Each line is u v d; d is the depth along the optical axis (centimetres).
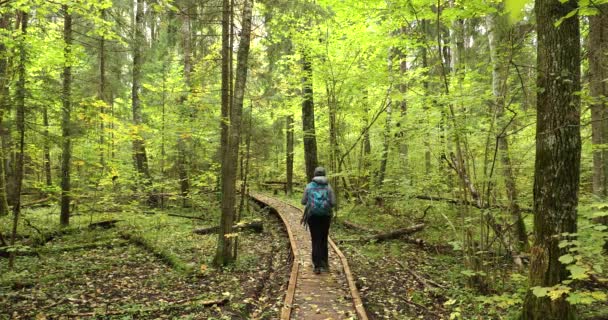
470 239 698
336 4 891
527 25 580
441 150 768
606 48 711
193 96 1334
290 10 1110
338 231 1182
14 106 716
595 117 753
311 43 1179
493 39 741
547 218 432
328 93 1283
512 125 735
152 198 1557
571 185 422
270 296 646
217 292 650
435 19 698
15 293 617
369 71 1138
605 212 393
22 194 1598
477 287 646
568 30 413
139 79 1611
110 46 1576
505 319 509
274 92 1326
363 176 1464
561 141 419
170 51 1631
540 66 433
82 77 1530
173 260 823
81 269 771
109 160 1220
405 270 812
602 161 789
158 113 1425
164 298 621
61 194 1138
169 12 1277
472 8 563
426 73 1226
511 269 743
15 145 859
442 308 600
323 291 638
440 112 693
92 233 1074
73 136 848
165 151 1477
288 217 1377
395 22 850
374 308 594
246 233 1192
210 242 1037
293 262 795
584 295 370
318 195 727
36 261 815
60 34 1202
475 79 774
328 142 1421
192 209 1535
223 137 876
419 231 1147
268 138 1697
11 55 725
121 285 688
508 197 733
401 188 1188
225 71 888
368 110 1321
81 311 557
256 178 2642
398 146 1191
